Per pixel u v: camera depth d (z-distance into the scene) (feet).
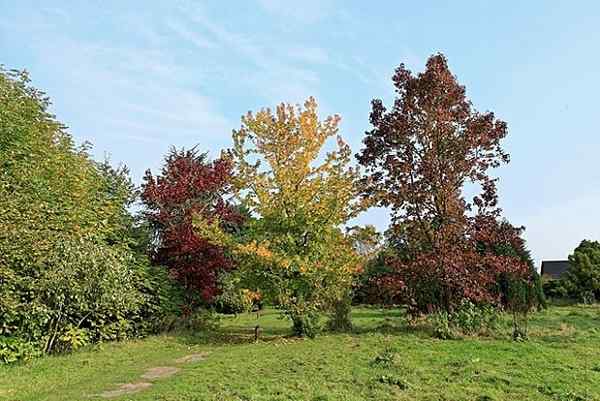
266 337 62.39
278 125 63.16
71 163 61.31
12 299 43.68
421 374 36.19
